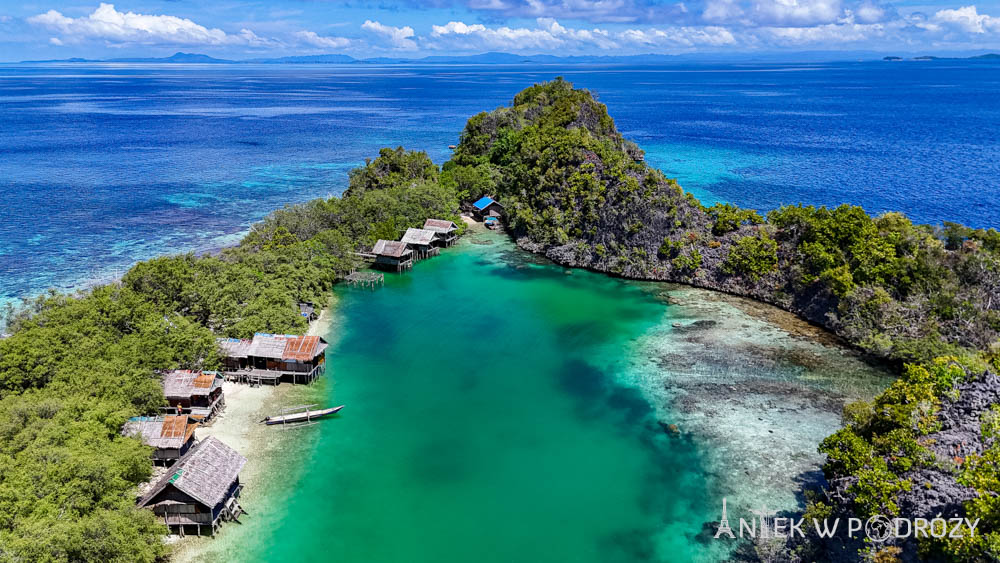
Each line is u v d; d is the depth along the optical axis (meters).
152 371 43.50
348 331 58.69
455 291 68.88
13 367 38.91
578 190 81.31
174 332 46.75
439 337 57.41
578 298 66.56
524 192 91.81
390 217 83.25
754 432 42.38
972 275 56.09
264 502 36.03
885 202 103.88
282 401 46.47
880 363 51.62
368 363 52.47
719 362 52.06
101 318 46.78
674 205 73.12
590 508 35.72
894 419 33.78
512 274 74.38
